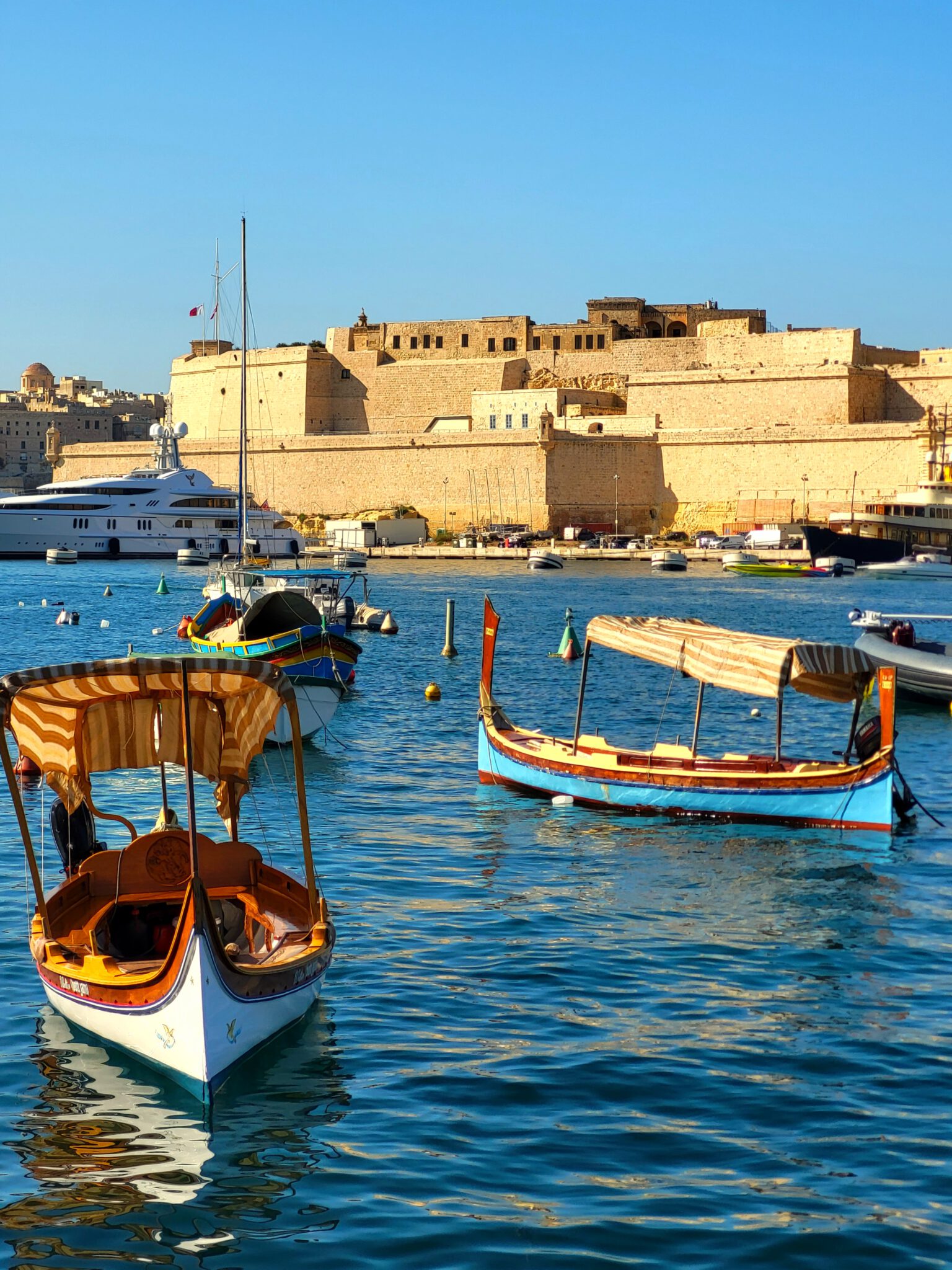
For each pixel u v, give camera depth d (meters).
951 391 146.62
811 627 71.12
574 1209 11.98
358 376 173.12
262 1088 14.31
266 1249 11.41
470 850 24.09
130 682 15.74
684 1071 14.80
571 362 166.25
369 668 52.22
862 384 148.25
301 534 140.25
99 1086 14.40
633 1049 15.37
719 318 172.88
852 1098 14.16
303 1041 15.50
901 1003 16.88
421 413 170.00
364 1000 16.77
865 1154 12.98
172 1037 14.12
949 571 115.25
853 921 20.16
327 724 35.00
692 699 43.81
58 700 15.98
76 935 16.22
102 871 16.98
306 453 165.25
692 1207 12.04
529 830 25.61
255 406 176.50
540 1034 15.77
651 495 151.75
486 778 29.88
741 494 145.88
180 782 29.11
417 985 17.30
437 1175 12.58
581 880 22.23
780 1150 13.06
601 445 150.00
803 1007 16.70
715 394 153.38
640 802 26.75
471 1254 11.30
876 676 27.31
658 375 156.88
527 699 43.91
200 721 17.42
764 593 97.94
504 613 78.12
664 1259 11.25
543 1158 12.88
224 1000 14.00
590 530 148.62
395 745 35.09
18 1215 11.98
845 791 25.19
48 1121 13.64
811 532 122.88
